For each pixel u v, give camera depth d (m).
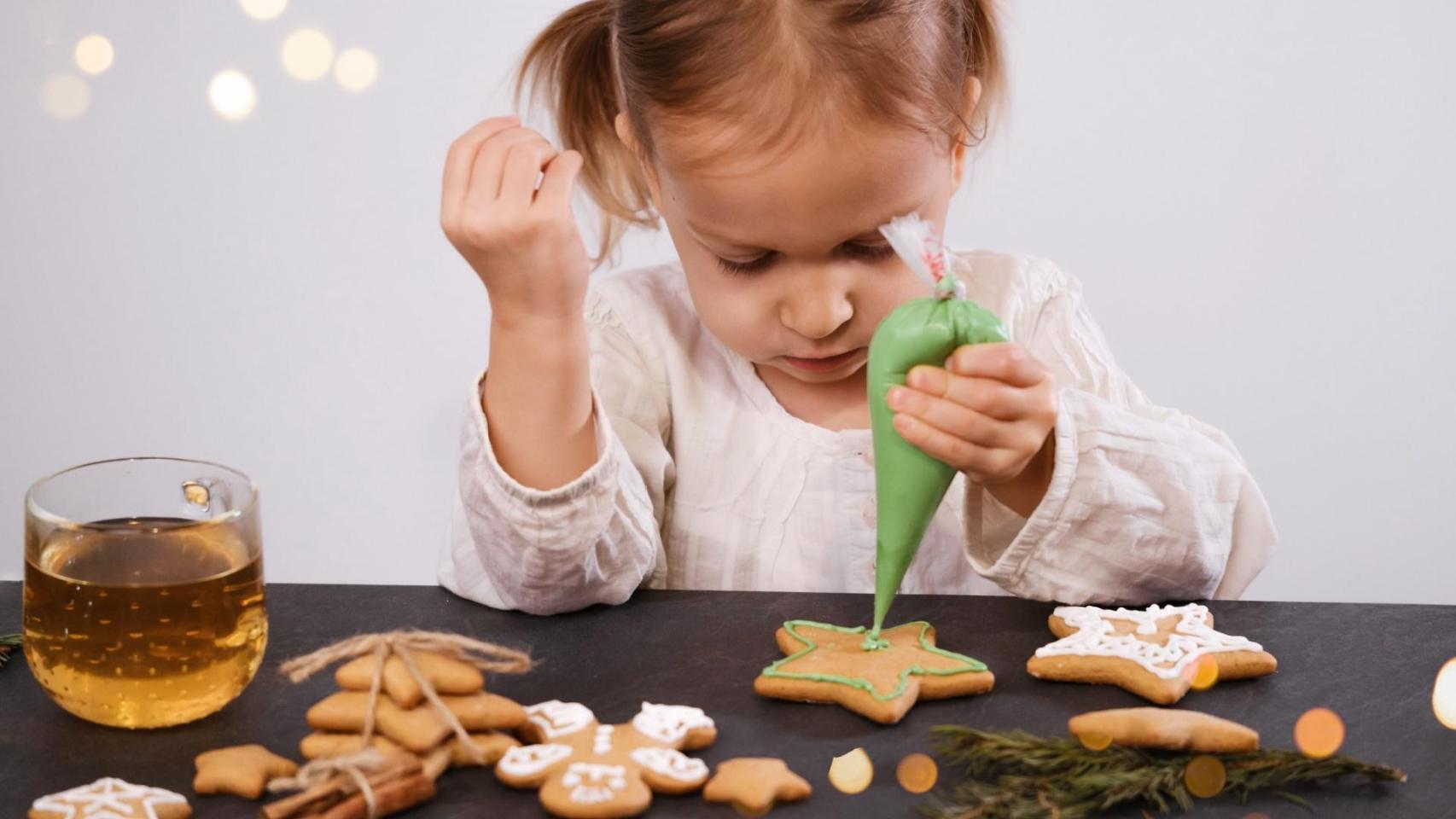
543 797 0.76
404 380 2.34
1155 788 0.77
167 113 2.28
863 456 1.36
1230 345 2.32
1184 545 1.07
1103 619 0.97
